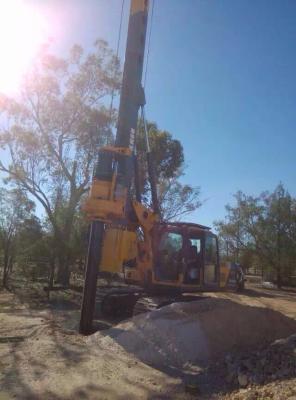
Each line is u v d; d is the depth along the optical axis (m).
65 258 25.72
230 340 10.88
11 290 24.09
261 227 42.41
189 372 9.35
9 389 7.71
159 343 10.44
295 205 41.81
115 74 26.81
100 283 20.41
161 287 15.11
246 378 8.37
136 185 14.09
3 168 25.84
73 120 26.39
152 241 14.86
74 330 13.14
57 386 7.99
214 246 16.25
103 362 9.59
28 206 26.64
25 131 25.86
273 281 45.41
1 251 27.12
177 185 34.94
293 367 8.31
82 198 27.66
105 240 13.12
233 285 27.14
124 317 16.19
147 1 14.21
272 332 11.89
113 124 27.14
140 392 8.04
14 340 11.20
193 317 11.12
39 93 25.77
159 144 34.12
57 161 26.41
